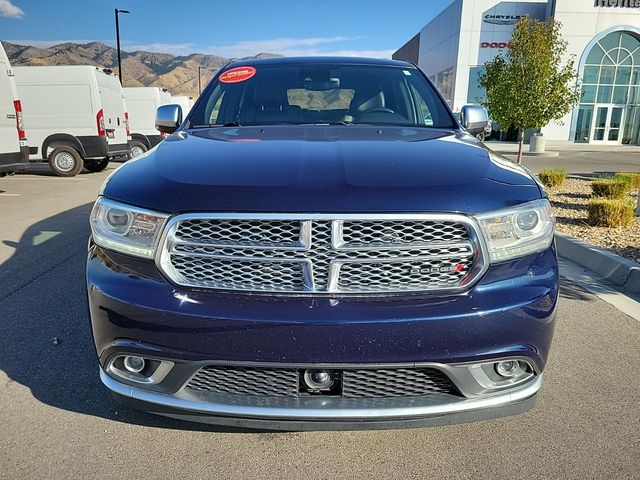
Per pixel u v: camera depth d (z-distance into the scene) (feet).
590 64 102.89
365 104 11.20
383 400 6.30
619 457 7.11
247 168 6.88
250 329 6.02
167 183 6.67
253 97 11.39
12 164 29.04
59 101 40.88
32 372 9.32
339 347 5.98
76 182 37.50
